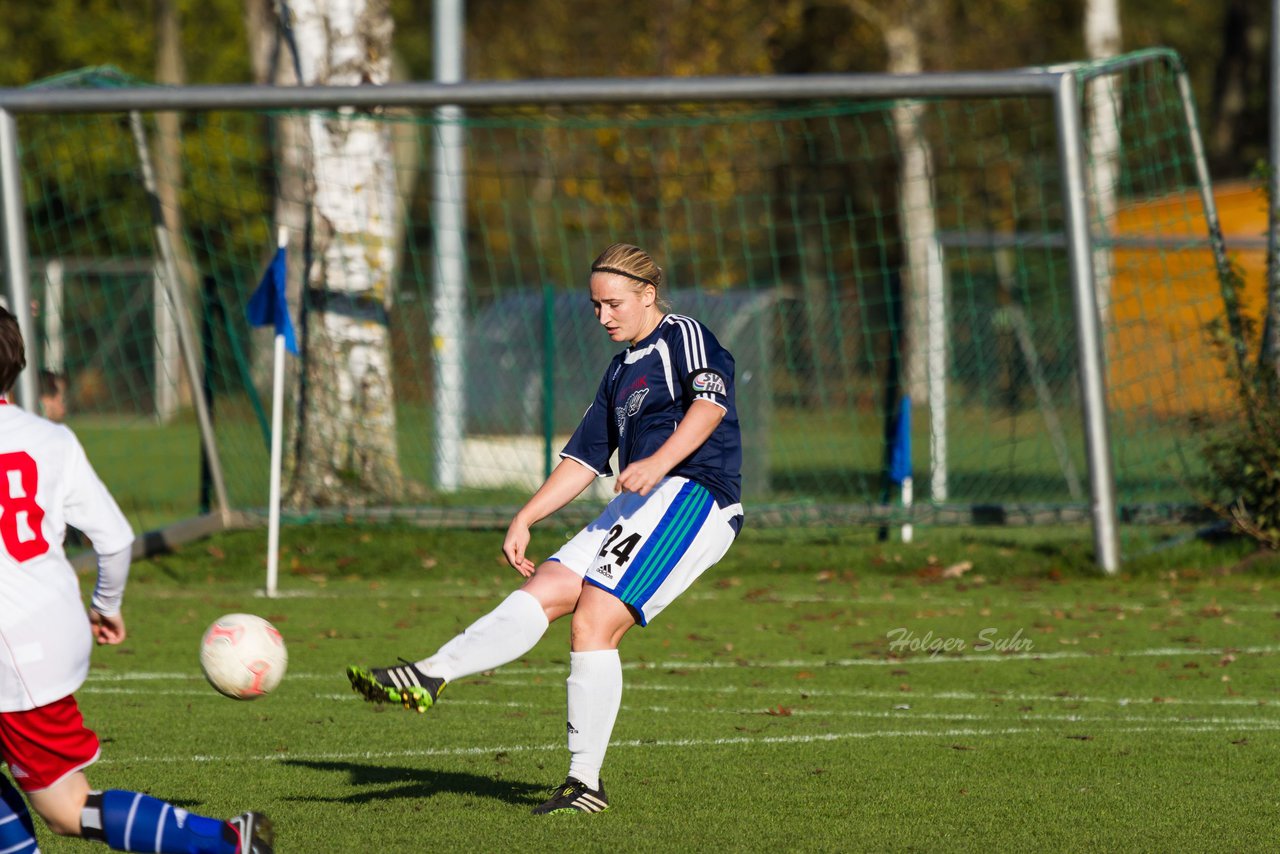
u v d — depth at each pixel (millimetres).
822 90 39562
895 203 134375
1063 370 71062
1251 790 20141
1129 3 142875
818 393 77875
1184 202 50094
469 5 137000
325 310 49844
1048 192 117250
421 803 19281
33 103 40750
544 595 17906
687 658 31219
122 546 14148
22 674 13273
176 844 13477
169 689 28016
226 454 57688
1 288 43156
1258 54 151750
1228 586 40438
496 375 65125
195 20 143500
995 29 123688
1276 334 42938
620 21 119375
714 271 108812
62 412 41375
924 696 27234
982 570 43281
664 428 17875
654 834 17734
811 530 50375
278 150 66188
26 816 13906
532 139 97000
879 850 17125
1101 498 41844
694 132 101562
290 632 34344
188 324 47094
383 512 47281
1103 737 23625
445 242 62562
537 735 24016
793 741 23312
